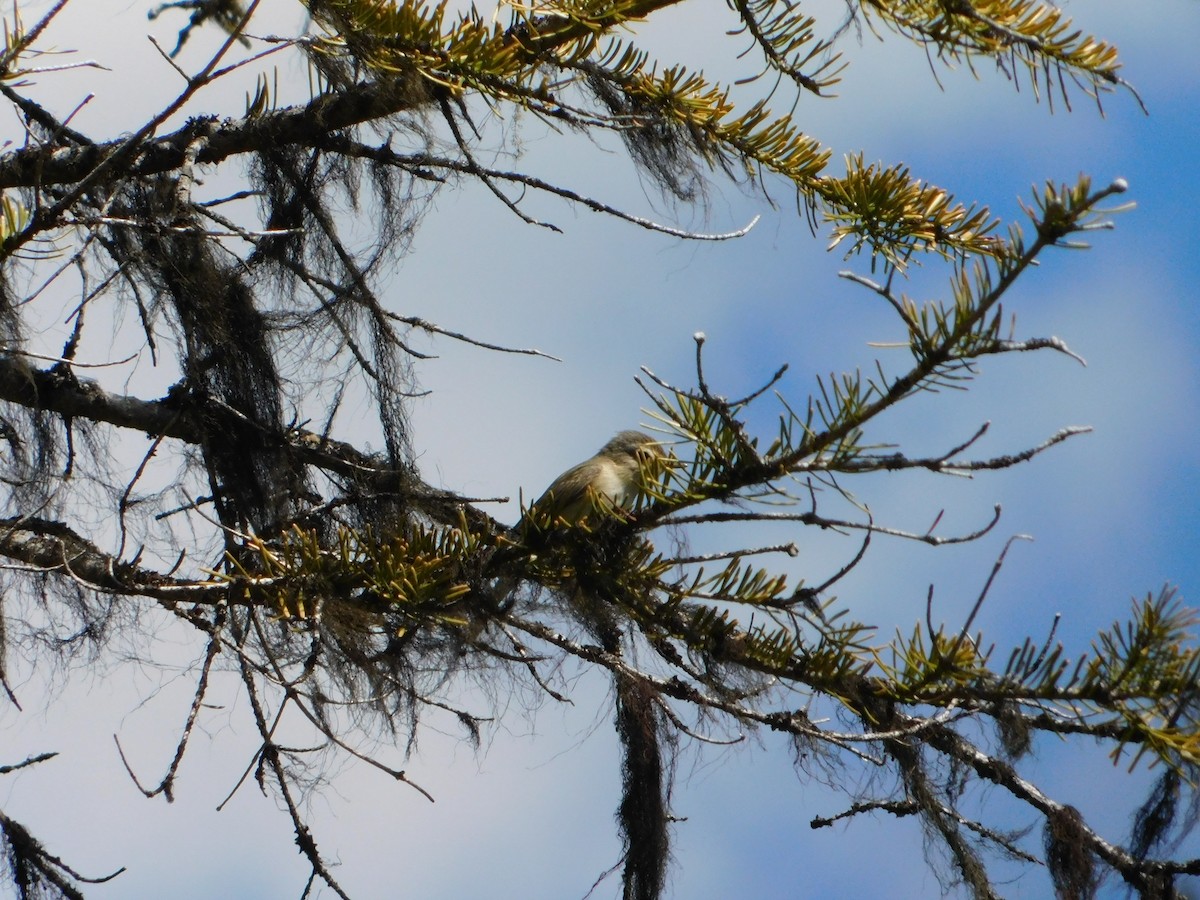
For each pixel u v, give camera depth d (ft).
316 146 31.42
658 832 26.40
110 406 32.83
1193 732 21.83
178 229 25.94
